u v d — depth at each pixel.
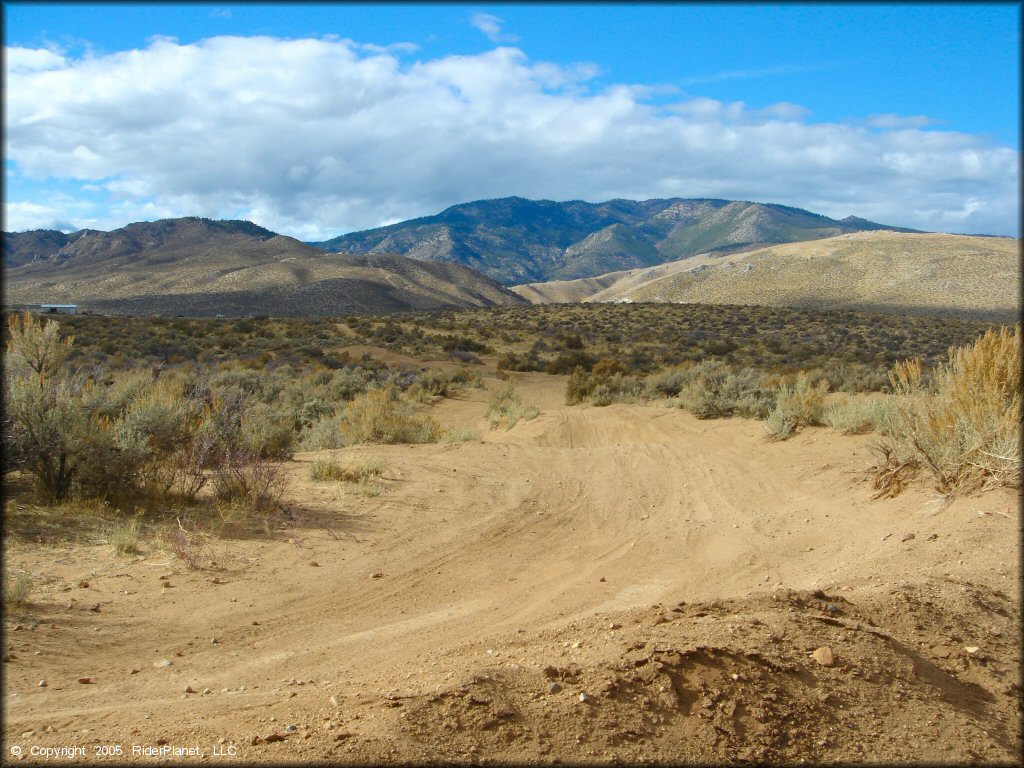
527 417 25.20
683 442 17.48
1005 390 8.98
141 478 10.47
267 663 5.48
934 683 4.51
